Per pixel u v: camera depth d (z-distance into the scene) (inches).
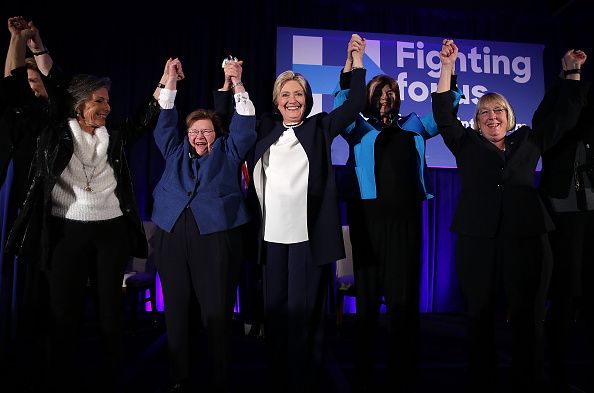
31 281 67.1
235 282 69.9
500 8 191.8
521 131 74.0
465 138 74.6
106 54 174.2
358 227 76.2
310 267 68.8
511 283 68.7
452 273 186.5
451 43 75.9
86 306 154.0
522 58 182.2
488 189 71.1
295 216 69.2
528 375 67.6
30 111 67.0
